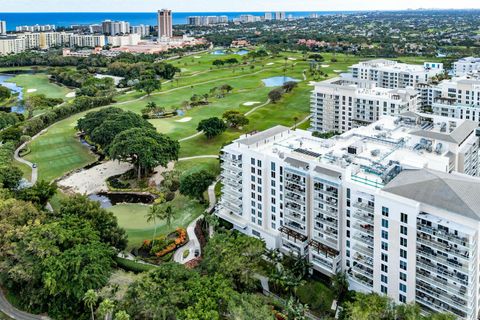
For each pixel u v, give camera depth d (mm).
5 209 126812
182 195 168250
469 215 86562
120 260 123375
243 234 127375
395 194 95500
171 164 199875
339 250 110750
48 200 159750
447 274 90188
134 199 169500
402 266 96750
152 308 92562
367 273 104438
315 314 104812
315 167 111000
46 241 111375
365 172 110625
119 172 194375
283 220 123000
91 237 117875
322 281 115188
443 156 123062
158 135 193000
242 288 109812
